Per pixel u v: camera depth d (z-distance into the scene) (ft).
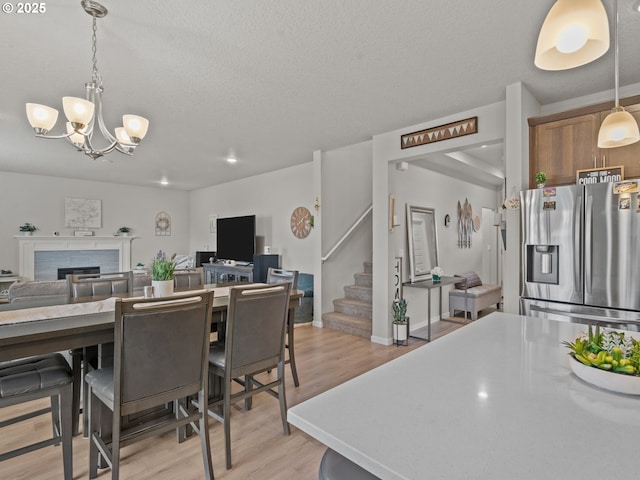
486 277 23.21
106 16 6.10
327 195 16.49
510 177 9.16
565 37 3.20
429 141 11.82
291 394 9.19
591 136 8.45
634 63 7.89
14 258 21.40
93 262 24.27
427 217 16.38
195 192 28.63
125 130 7.63
